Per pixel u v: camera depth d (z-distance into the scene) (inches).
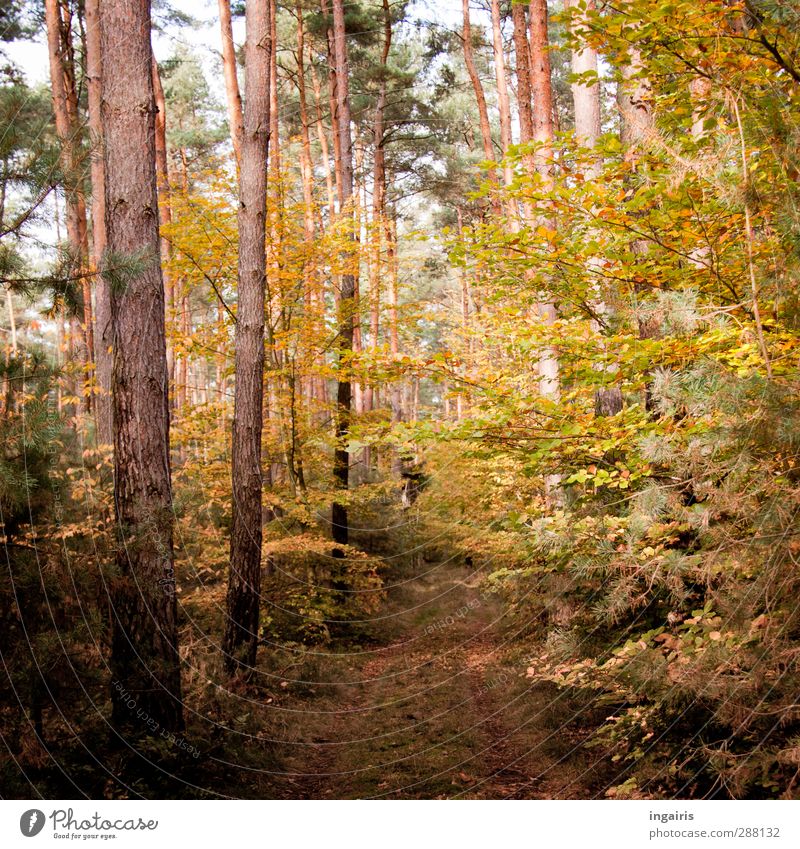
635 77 150.3
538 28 319.9
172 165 876.0
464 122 924.6
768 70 130.3
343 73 551.5
